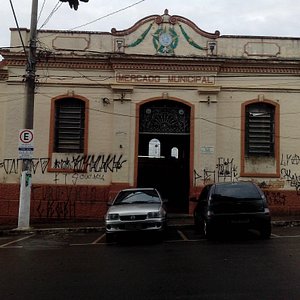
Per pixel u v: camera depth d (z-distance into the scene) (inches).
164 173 849.5
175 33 743.1
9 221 721.0
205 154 730.2
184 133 753.0
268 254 380.8
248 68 741.9
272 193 734.5
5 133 734.5
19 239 540.1
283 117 743.7
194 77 739.4
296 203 733.9
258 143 747.4
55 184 732.7
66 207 728.3
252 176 735.7
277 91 744.3
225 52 743.7
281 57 744.3
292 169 739.4
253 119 750.5
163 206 528.4
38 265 351.6
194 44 742.5
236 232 561.0
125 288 268.8
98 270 326.6
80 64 740.0
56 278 301.0
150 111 755.4
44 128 739.4
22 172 610.5
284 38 749.3
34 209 727.1
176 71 739.4
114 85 734.5
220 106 742.5
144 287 270.4
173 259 366.0
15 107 737.0
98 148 737.0
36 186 730.2
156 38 743.1
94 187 730.8
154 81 739.4
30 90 609.3
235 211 486.6
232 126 740.7
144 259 370.0
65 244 485.7
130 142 733.9
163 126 754.2
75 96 740.0
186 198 786.8
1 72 745.6
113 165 731.4
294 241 465.1
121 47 740.0
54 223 708.7
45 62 738.8
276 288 260.8
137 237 532.1
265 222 484.7
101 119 740.7
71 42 743.1
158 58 730.8
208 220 491.5
